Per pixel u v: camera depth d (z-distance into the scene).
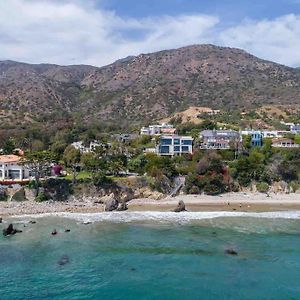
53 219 99.12
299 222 99.56
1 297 57.06
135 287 60.31
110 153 158.62
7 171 129.62
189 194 131.88
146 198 125.56
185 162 148.50
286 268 67.81
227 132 183.38
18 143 189.00
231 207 116.06
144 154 156.25
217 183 134.25
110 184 124.94
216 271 66.38
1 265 68.31
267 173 140.75
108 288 59.94
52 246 78.25
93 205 114.31
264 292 58.59
